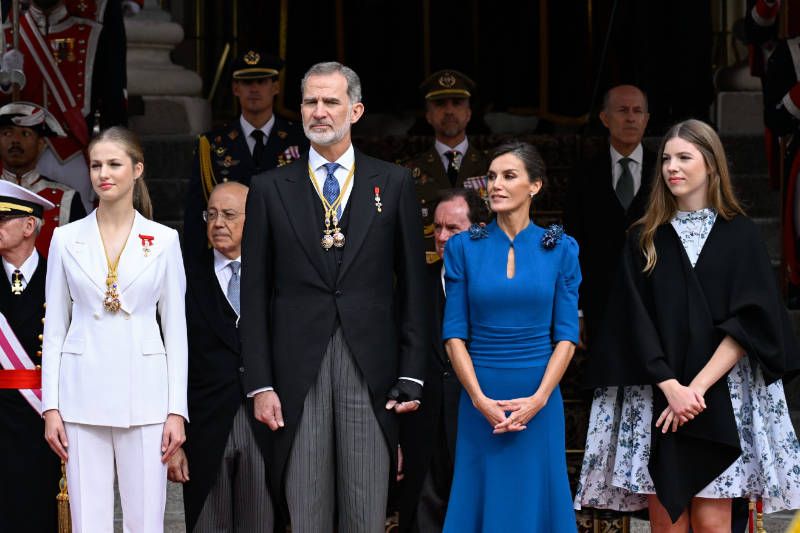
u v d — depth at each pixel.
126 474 18.47
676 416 18.22
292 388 18.03
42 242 24.72
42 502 20.11
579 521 22.31
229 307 19.92
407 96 42.03
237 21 42.19
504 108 41.88
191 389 19.72
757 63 29.80
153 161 34.84
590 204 23.84
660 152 19.14
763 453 18.31
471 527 18.50
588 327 23.59
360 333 18.06
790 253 27.84
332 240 18.19
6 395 20.06
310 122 18.19
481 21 41.91
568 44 40.91
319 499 18.16
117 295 18.34
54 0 28.14
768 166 31.98
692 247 18.88
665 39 35.72
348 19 41.72
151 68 36.75
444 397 19.84
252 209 18.45
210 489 19.45
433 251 25.41
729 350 18.27
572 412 24.28
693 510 18.83
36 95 27.84
